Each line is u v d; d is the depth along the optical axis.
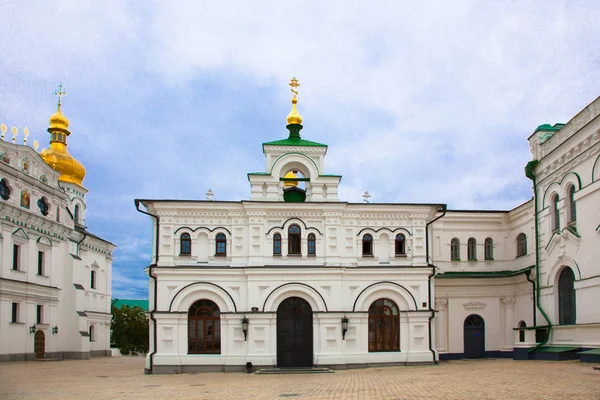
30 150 52.94
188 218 39.03
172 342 37.25
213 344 37.66
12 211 49.59
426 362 38.09
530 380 22.92
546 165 38.88
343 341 37.84
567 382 21.72
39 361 52.12
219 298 38.00
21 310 51.06
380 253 39.78
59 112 71.69
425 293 39.09
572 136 35.06
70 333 58.72
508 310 44.62
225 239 39.16
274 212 39.22
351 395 21.20
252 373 35.47
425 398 19.36
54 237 57.31
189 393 24.12
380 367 37.50
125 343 80.19
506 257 46.34
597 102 32.78
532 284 41.41
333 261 38.84
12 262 49.81
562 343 35.97
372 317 38.81
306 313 38.34
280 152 40.91
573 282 35.66
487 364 35.31
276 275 38.09
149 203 38.78
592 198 33.16
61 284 58.75
